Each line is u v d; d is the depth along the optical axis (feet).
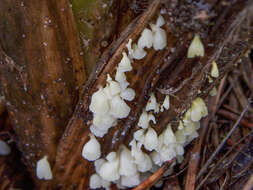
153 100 0.45
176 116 0.46
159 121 0.47
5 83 0.48
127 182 0.51
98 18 0.43
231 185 0.50
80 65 0.46
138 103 0.46
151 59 0.43
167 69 0.43
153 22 0.41
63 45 0.44
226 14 0.37
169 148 0.49
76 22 0.43
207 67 0.42
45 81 0.46
